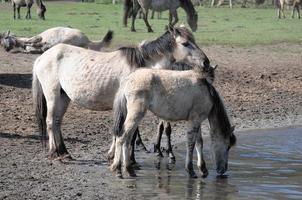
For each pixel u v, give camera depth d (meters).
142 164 24.27
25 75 37.84
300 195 20.77
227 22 67.25
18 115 30.06
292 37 56.78
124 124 21.66
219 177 22.72
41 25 57.94
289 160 25.44
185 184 21.66
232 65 43.91
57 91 23.78
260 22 68.88
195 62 23.34
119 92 21.95
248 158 25.64
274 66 44.47
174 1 57.66
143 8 55.38
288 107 35.84
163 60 23.42
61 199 19.42
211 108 22.50
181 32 23.42
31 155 24.33
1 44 37.84
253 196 20.53
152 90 21.56
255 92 38.34
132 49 23.25
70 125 29.33
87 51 23.75
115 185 21.17
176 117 22.12
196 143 22.62
